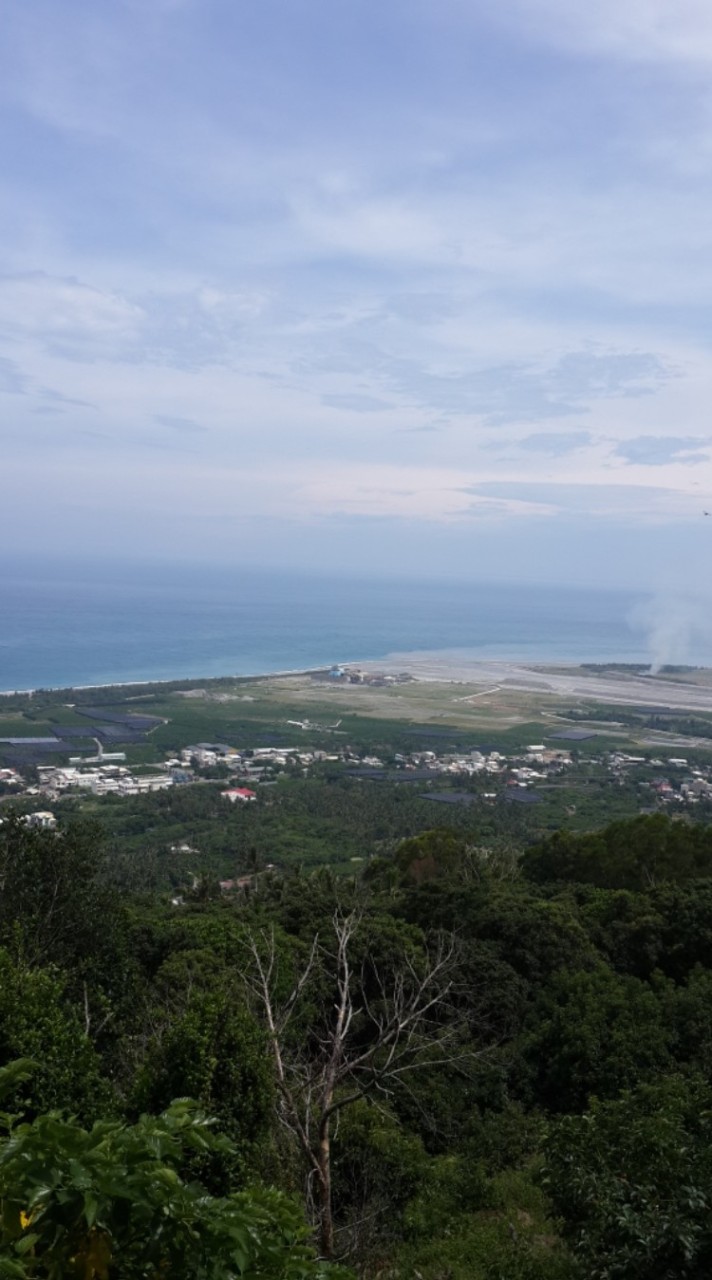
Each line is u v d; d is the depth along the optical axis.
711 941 24.58
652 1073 17.55
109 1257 4.36
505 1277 12.06
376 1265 13.27
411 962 18.95
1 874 17.95
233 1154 10.52
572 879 34.03
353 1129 15.52
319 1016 18.70
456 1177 15.33
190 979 16.97
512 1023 21.19
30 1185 4.27
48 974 13.90
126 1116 11.58
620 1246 8.94
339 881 37.75
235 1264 4.61
